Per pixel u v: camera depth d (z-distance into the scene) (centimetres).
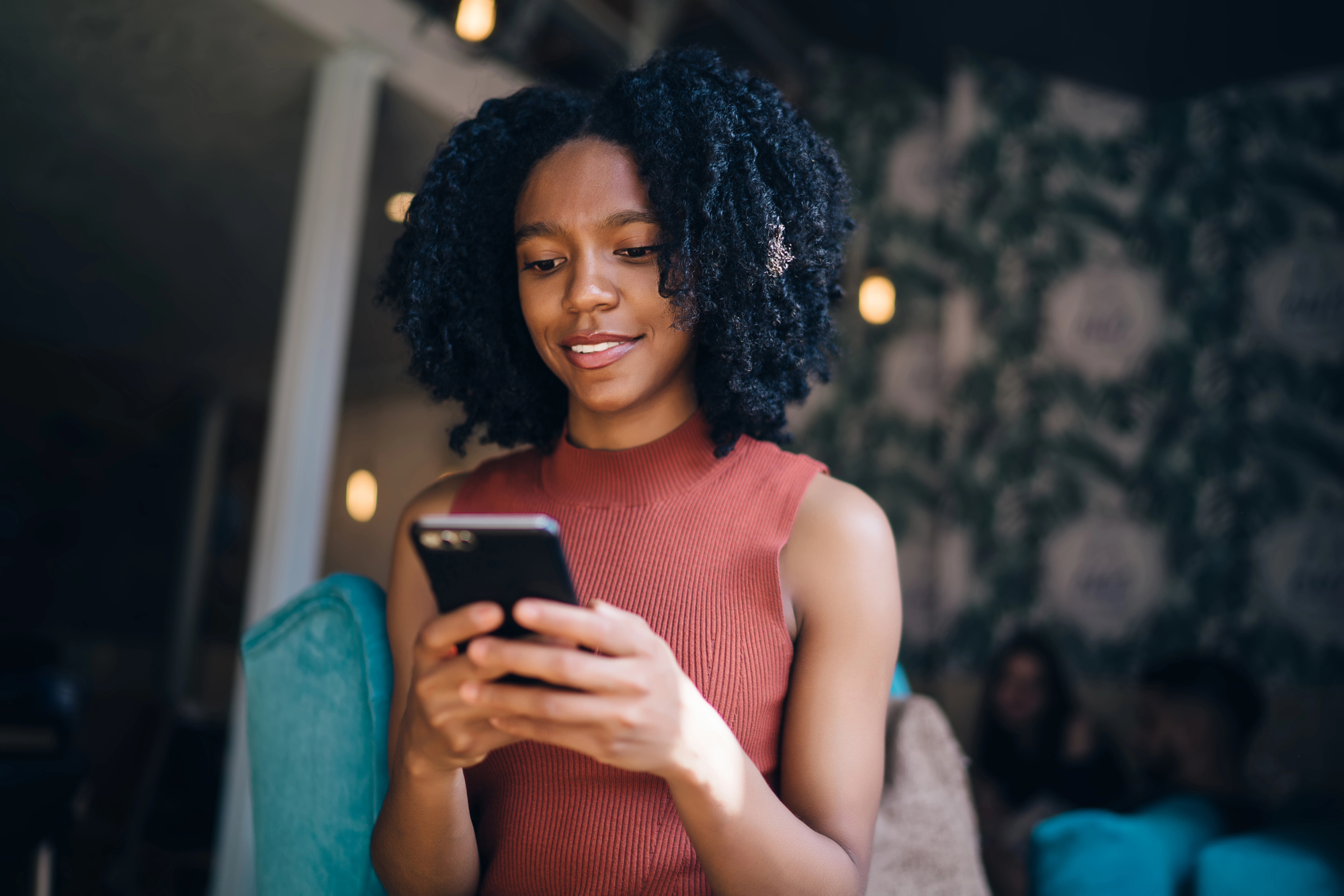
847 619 78
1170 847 154
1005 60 388
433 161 96
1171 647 353
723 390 86
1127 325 374
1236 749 219
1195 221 370
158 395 683
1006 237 390
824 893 66
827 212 92
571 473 87
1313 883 140
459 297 95
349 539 639
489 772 79
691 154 82
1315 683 330
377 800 86
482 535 53
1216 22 334
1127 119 385
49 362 645
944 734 113
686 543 81
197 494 680
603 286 79
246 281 547
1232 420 356
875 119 416
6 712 292
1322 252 349
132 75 360
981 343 390
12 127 404
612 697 55
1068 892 154
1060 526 373
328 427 310
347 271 319
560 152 82
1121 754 307
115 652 638
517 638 56
